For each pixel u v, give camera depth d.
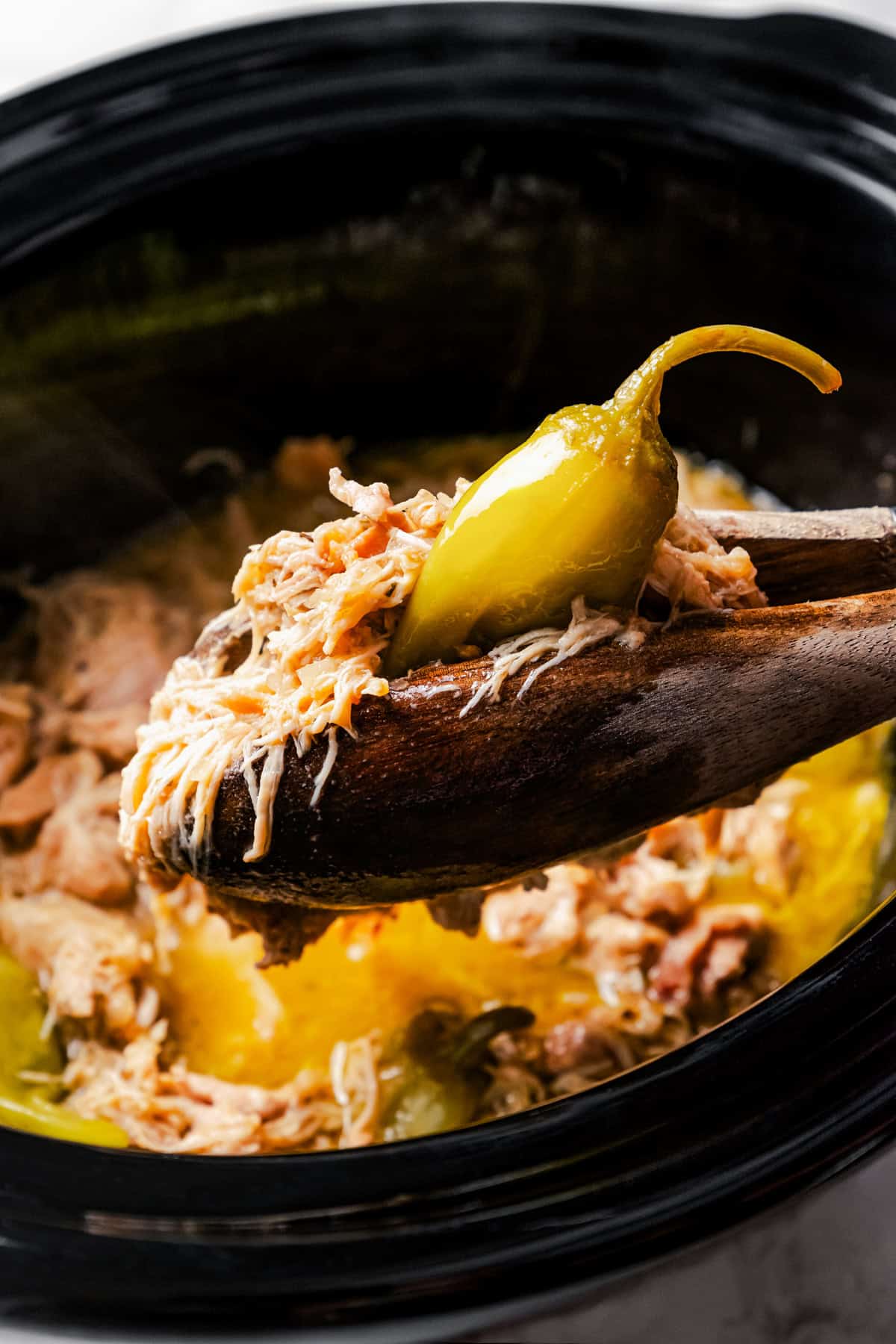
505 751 0.37
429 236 0.52
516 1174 0.35
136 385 0.52
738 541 0.39
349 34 0.51
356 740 0.37
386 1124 0.45
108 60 0.52
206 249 0.51
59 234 0.49
